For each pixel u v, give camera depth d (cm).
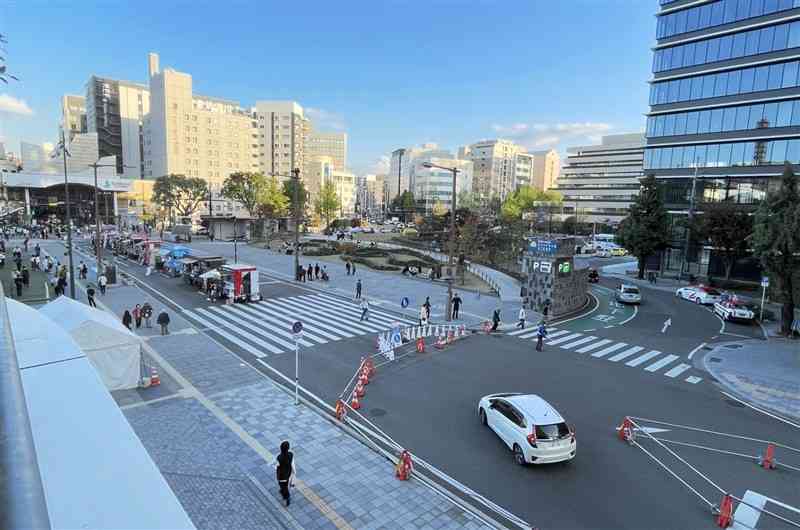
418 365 2127
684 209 5291
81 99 17400
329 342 2419
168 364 1997
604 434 1516
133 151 15012
